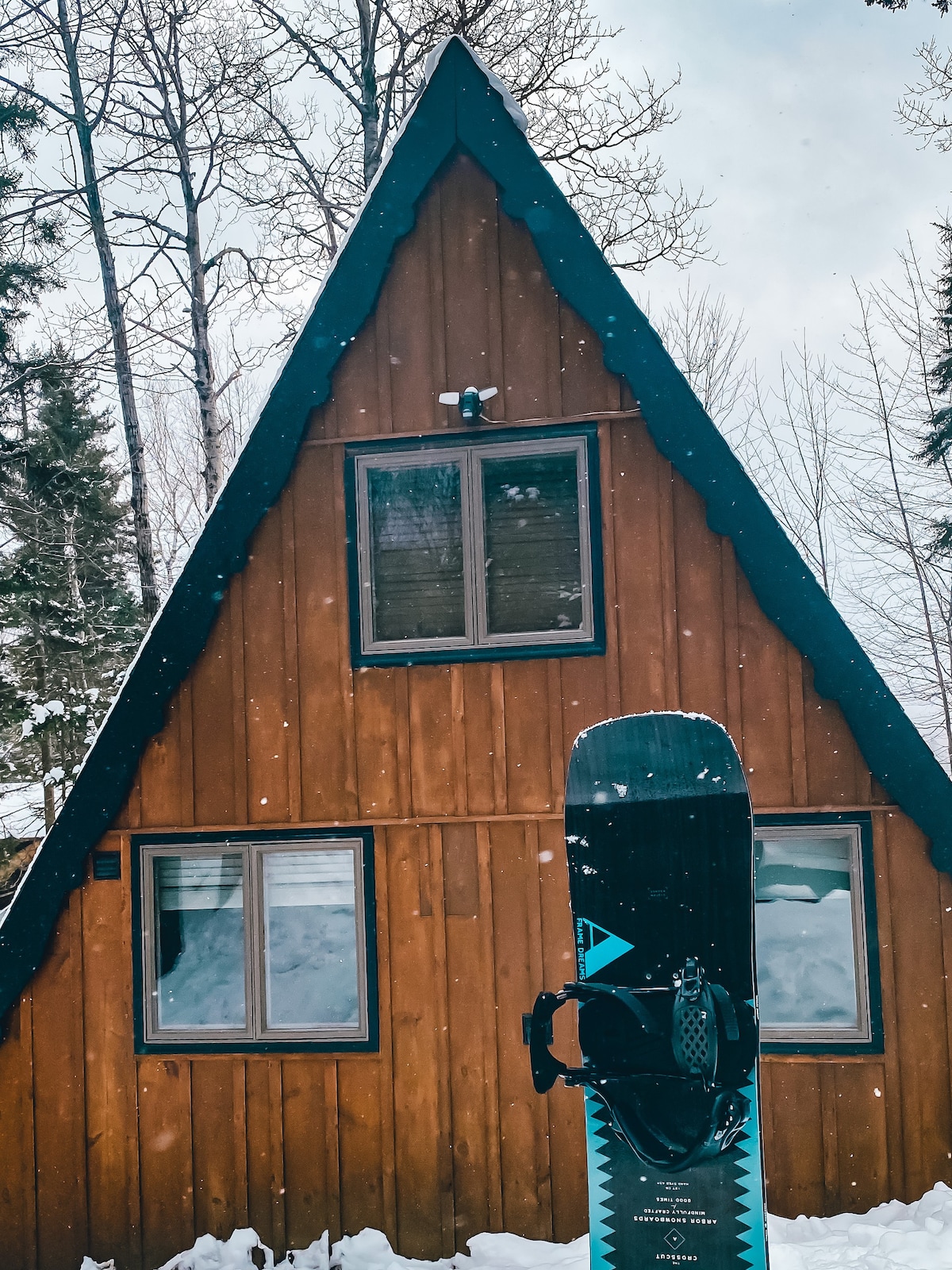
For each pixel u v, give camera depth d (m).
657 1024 4.30
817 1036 4.98
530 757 5.23
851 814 5.01
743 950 4.43
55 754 16.69
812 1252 4.50
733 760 4.63
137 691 5.48
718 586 5.14
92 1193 5.39
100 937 5.48
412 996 5.25
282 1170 5.27
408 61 13.02
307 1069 5.31
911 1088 4.90
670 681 5.13
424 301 5.40
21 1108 5.48
